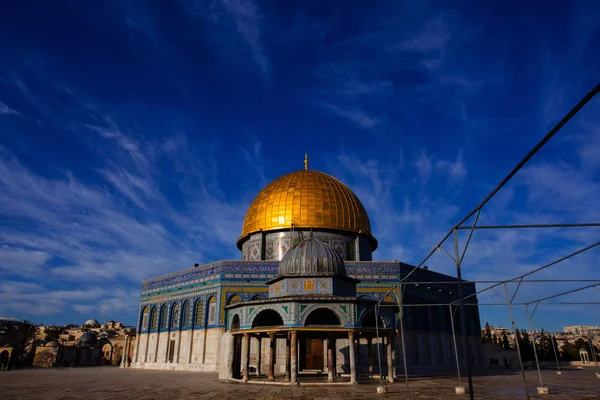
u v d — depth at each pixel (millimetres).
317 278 29672
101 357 88750
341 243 49562
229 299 46562
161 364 50625
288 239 49000
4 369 56312
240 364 35469
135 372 44375
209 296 47875
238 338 32875
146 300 56500
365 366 40562
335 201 50594
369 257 52156
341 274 31422
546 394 23234
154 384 28562
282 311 27984
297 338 27516
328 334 28453
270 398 20578
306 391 23531
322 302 27828
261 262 47656
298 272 30641
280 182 53156
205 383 29141
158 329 52938
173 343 50594
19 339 85312
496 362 59531
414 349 45719
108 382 30547
